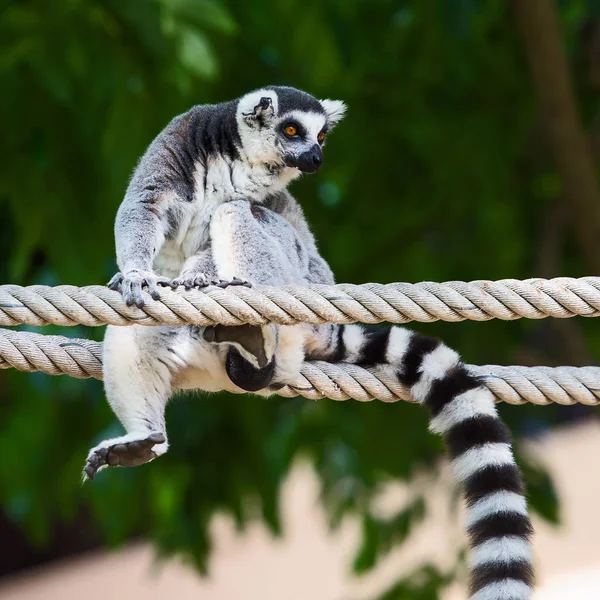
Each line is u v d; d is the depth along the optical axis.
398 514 13.95
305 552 21.64
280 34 12.70
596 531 20.03
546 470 13.25
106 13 10.59
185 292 6.72
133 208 7.74
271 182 8.37
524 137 13.70
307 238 8.59
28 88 10.49
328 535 14.57
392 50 13.05
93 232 10.62
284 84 12.86
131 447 6.86
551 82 12.66
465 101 13.46
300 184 13.48
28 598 21.70
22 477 13.34
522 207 14.09
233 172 8.21
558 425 16.56
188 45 10.55
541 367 7.73
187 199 7.97
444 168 13.16
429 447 13.29
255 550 22.05
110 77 10.38
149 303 6.67
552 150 13.02
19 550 23.16
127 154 10.33
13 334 7.42
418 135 12.94
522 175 14.16
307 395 7.74
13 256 10.88
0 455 13.23
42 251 12.23
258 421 12.88
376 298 6.72
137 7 10.34
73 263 10.60
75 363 7.45
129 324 6.74
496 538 7.05
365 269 13.36
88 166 10.65
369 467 13.14
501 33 13.52
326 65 13.05
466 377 7.66
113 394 7.24
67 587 21.86
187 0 10.59
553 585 18.20
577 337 13.62
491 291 6.79
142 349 7.27
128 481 13.16
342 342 7.88
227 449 12.85
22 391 13.12
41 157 10.62
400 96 13.16
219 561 21.55
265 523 12.92
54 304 6.67
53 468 13.03
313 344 7.82
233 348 7.29
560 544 19.92
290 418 13.73
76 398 12.96
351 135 13.08
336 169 13.33
